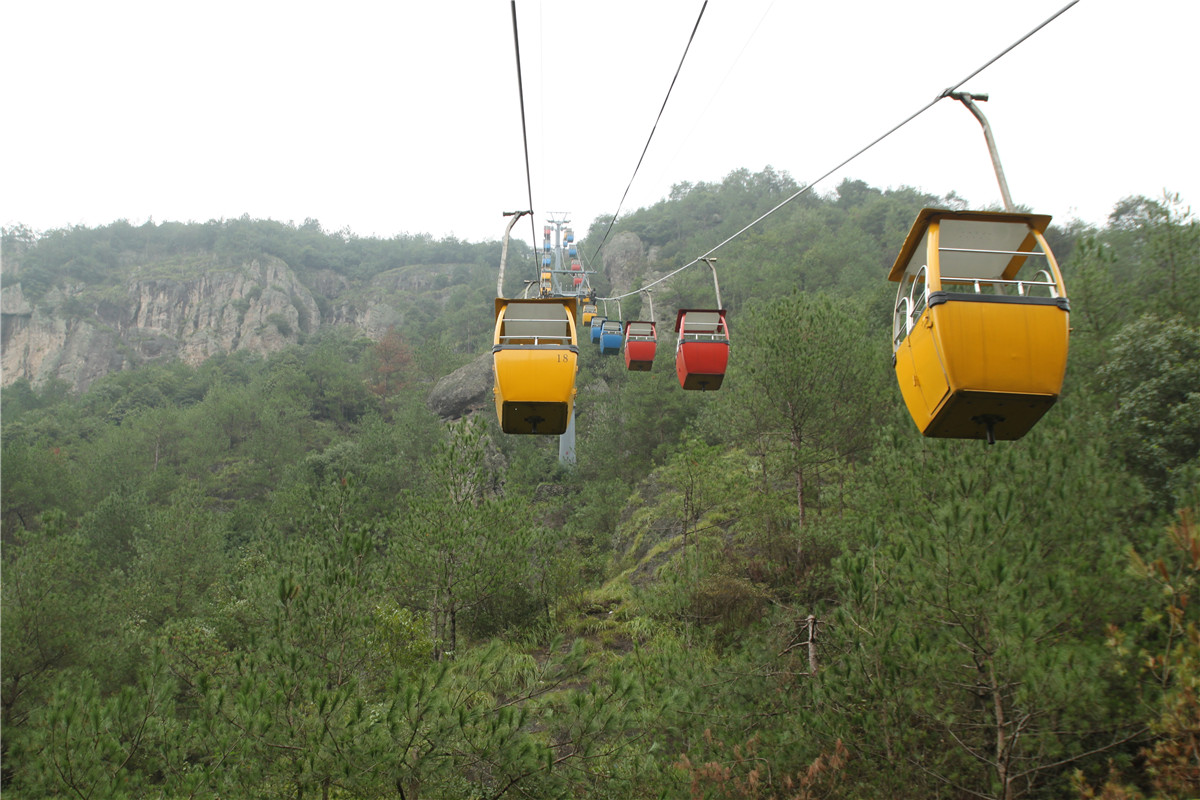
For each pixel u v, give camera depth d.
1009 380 5.92
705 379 14.81
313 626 11.12
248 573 23.08
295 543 19.72
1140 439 13.84
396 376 82.31
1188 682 6.48
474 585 18.34
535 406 9.41
